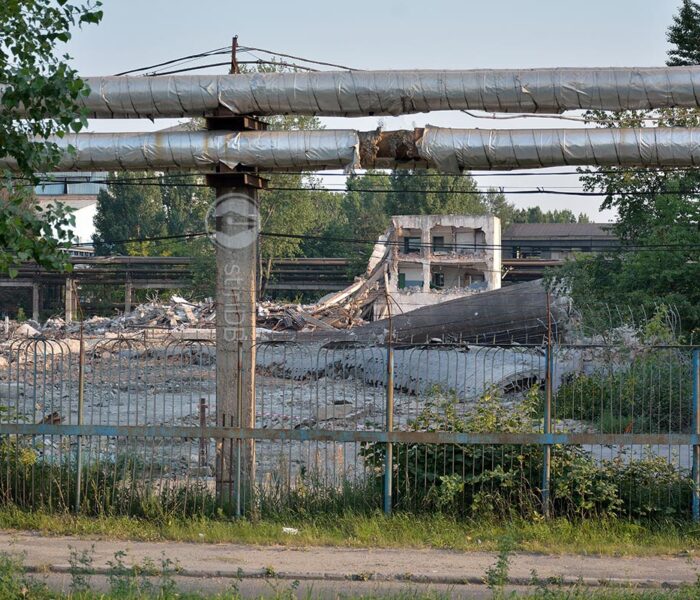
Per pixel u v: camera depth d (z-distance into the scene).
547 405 51.28
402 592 38.56
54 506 53.91
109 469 55.41
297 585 37.72
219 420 54.56
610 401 54.00
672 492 51.72
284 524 51.69
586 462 51.50
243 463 53.47
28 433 53.34
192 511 53.22
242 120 55.03
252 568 43.53
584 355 62.28
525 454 51.97
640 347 53.00
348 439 51.81
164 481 56.00
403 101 53.16
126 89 54.16
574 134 53.06
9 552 45.69
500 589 36.81
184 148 54.59
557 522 50.19
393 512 51.69
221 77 54.16
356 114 54.44
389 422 52.09
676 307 139.75
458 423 52.75
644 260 150.12
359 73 53.44
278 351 66.00
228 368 54.75
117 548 47.66
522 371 90.44
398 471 52.34
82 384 53.91
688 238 148.62
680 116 127.12
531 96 52.53
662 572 43.62
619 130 52.91
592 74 52.25
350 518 51.12
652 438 50.66
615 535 49.38
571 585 41.25
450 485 50.62
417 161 55.06
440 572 43.12
